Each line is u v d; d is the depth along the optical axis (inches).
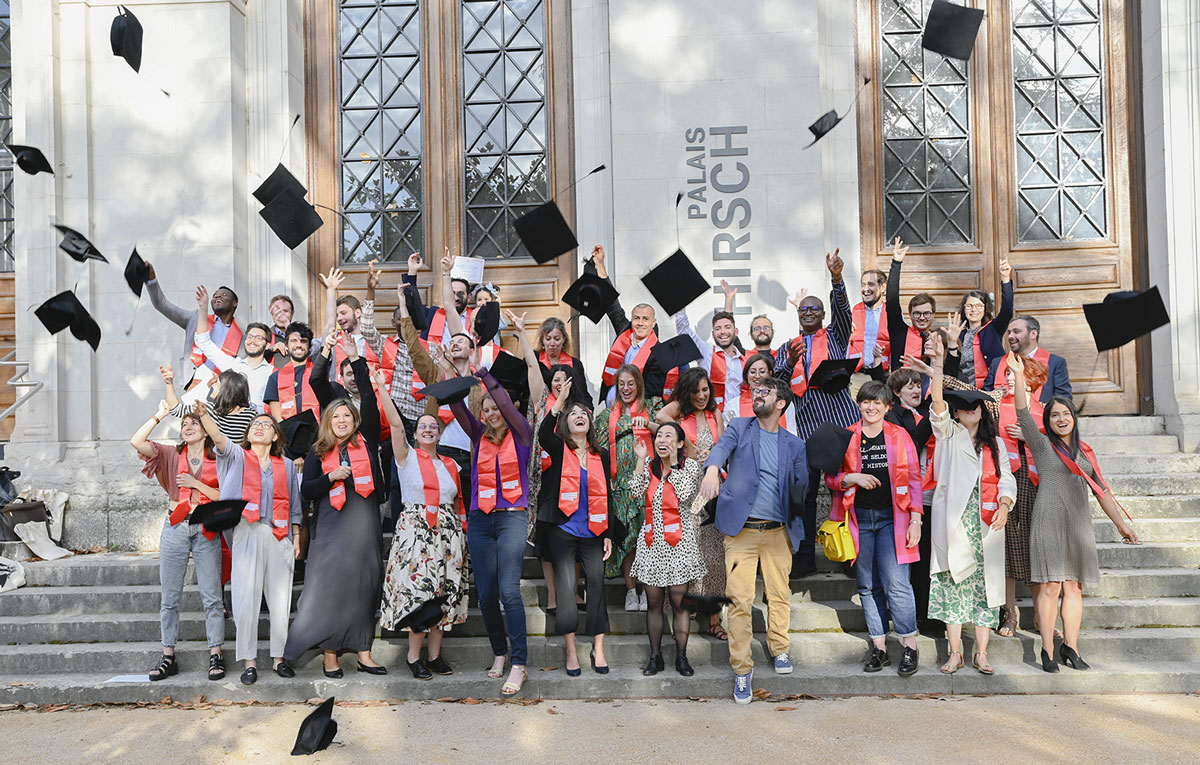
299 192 268.8
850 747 181.3
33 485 313.0
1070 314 345.7
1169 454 307.4
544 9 362.0
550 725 199.2
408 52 366.9
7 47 365.7
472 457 228.4
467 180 363.6
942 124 354.9
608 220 346.6
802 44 333.7
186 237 339.9
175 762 180.2
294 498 240.4
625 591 252.8
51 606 261.0
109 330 335.9
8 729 203.5
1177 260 321.1
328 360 253.1
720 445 220.5
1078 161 348.8
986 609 219.5
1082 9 350.0
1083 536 218.5
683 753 179.9
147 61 343.0
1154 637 230.2
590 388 341.4
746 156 331.9
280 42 355.3
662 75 335.6
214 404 238.7
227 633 247.0
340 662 235.8
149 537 307.0
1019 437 231.0
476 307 277.4
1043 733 187.6
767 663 232.2
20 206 340.5
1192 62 322.3
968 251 351.3
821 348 269.9
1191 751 175.9
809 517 258.4
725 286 287.3
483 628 245.9
